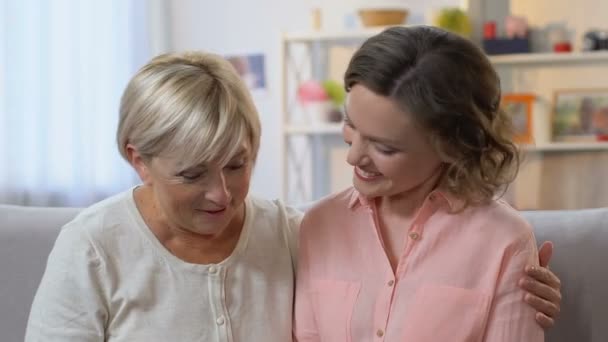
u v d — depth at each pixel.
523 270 1.35
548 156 3.84
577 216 1.67
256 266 1.48
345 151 4.11
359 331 1.41
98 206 1.47
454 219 1.40
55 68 4.04
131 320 1.40
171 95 1.30
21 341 1.64
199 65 1.36
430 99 1.26
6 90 4.00
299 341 1.47
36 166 4.06
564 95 3.79
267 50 4.16
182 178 1.32
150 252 1.42
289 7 4.12
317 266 1.48
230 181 1.34
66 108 4.06
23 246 1.68
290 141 4.18
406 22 3.99
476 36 3.87
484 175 1.37
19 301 1.65
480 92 1.32
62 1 4.01
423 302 1.37
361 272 1.44
